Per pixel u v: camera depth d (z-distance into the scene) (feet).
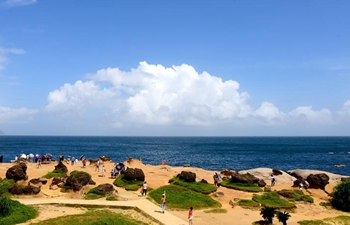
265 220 114.21
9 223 88.74
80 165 231.09
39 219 95.25
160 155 476.54
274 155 486.38
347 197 141.38
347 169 322.75
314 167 336.08
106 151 550.36
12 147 606.55
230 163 369.30
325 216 130.00
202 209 128.26
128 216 104.68
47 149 565.94
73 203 115.14
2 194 121.29
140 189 148.15
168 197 131.95
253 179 168.76
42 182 147.23
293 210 134.51
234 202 138.00
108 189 135.03
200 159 414.41
